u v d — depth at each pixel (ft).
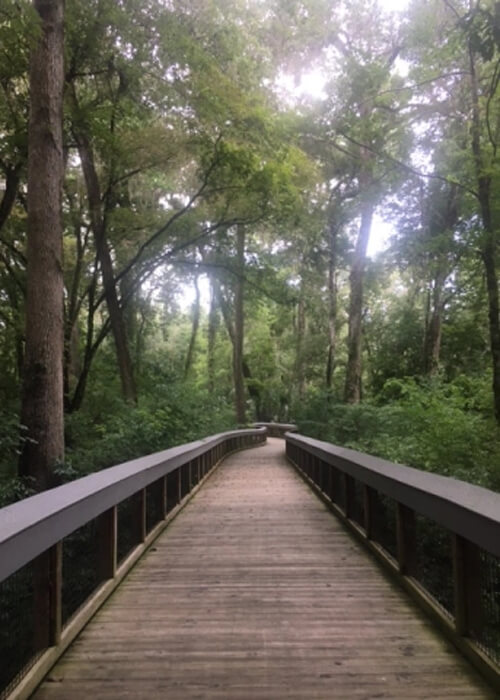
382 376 90.17
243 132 44.39
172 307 92.89
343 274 118.93
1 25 25.23
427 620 13.16
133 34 38.32
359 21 56.95
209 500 31.30
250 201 50.85
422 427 36.29
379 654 11.32
